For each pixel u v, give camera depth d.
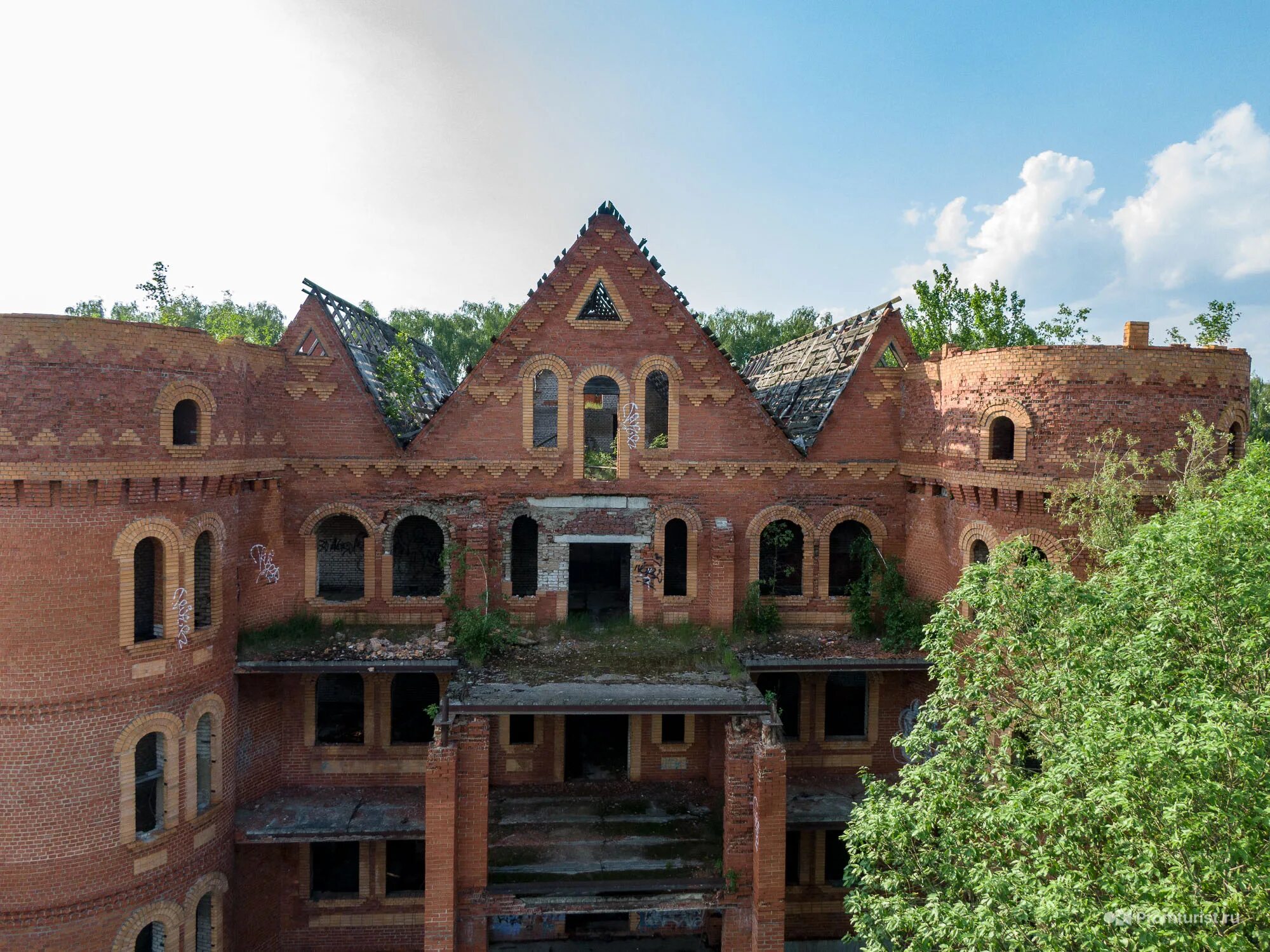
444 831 17.28
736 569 22.88
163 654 16.86
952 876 11.19
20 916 15.49
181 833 17.38
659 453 22.39
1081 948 8.92
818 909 22.23
